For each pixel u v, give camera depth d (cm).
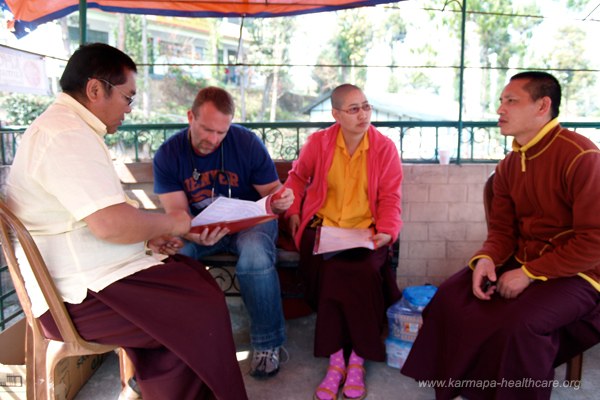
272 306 224
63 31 1268
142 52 1814
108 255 158
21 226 143
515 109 189
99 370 238
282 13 372
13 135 361
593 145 179
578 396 210
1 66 306
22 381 188
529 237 201
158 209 303
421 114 992
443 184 312
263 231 236
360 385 214
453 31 1655
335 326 223
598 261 174
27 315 160
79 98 157
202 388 167
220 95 224
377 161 243
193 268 184
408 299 244
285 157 354
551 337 177
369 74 1984
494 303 183
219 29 2064
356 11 2033
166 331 155
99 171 146
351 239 228
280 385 224
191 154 244
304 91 2223
